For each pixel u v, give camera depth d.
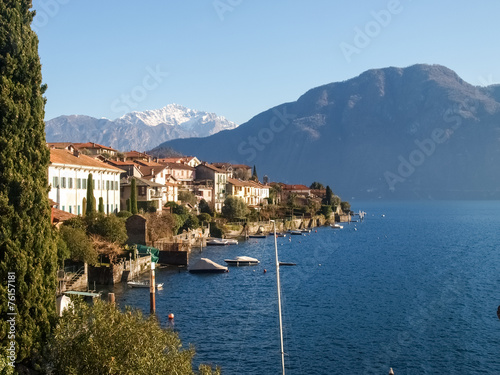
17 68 28.84
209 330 56.09
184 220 132.38
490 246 153.00
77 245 68.12
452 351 49.59
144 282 79.00
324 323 59.34
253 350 49.72
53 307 29.47
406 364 46.16
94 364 24.70
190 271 93.75
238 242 149.50
